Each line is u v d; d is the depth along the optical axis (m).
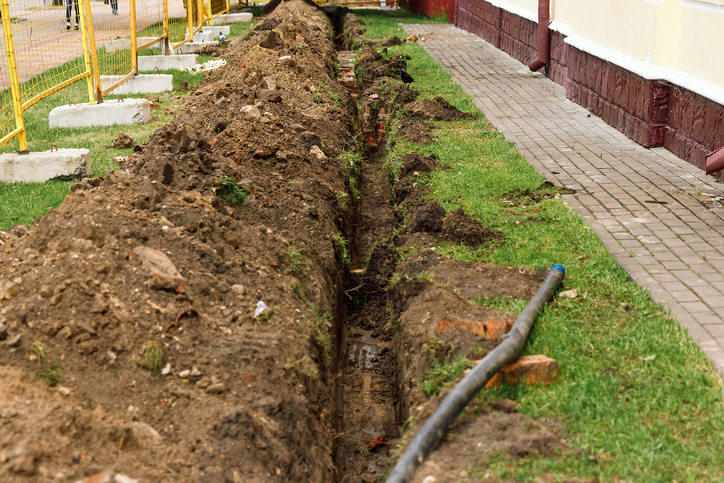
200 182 5.72
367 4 30.50
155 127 9.85
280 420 3.73
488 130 9.80
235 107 8.33
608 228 6.27
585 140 9.43
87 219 4.52
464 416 3.70
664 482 3.17
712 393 3.82
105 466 2.96
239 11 26.55
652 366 4.07
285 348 4.27
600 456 3.34
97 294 3.95
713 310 4.76
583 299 4.95
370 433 4.81
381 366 5.55
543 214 6.52
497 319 4.48
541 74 14.20
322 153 7.76
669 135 8.84
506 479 3.20
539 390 3.87
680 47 8.55
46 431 2.95
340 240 6.41
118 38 14.40
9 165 7.62
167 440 3.35
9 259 4.43
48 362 3.53
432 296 4.86
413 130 9.66
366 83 13.78
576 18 11.77
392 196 8.24
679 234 6.10
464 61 15.86
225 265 4.73
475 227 6.08
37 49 12.48
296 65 11.30
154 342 3.76
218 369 3.87
